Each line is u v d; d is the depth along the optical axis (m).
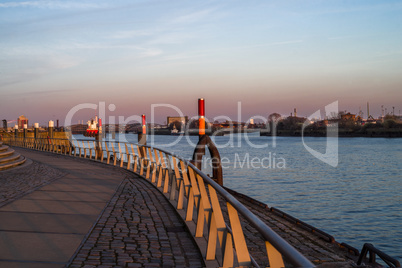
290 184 29.84
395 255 12.91
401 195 25.11
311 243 6.71
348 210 20.23
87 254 5.60
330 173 38.44
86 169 18.69
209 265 5.01
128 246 6.08
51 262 5.20
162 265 5.22
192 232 6.70
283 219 8.59
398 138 128.75
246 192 25.97
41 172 16.75
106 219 7.88
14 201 9.69
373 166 45.91
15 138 48.78
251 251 6.02
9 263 5.12
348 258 5.94
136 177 15.59
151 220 7.91
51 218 7.87
